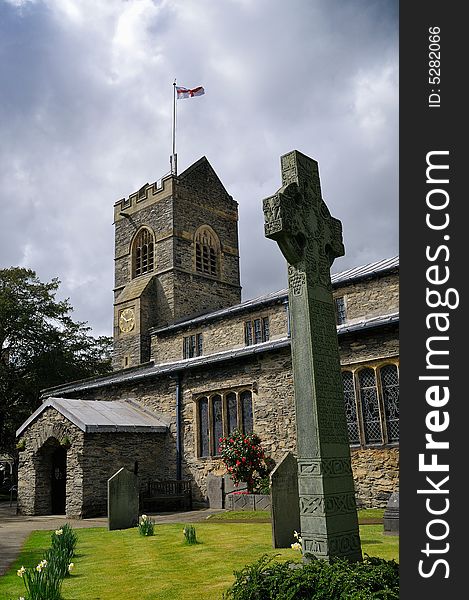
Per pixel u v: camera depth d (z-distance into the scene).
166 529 14.03
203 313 35.25
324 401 7.18
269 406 19.66
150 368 28.11
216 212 38.31
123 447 21.16
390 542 10.05
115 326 35.41
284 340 20.78
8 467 45.31
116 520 14.80
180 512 19.73
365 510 15.83
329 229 8.51
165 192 36.22
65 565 8.69
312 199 8.30
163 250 35.44
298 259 7.69
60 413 21.09
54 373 38.31
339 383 7.57
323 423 7.04
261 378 20.11
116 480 15.02
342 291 21.11
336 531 6.72
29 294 39.62
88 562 9.84
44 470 21.89
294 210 7.79
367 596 5.23
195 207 36.94
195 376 22.48
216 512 18.48
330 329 7.74
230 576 8.14
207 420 21.88
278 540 10.59
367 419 17.17
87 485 19.62
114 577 8.45
